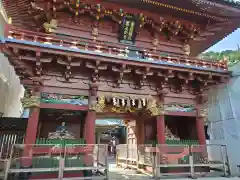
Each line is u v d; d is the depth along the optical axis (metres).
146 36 12.62
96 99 10.02
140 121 13.84
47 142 9.34
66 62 9.02
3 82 17.00
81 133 11.11
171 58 10.99
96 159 9.00
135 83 11.04
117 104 10.24
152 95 11.34
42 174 8.66
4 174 7.53
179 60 11.19
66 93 9.73
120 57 9.45
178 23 12.18
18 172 8.30
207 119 14.82
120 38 11.95
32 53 8.65
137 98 10.77
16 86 20.84
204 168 11.52
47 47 8.41
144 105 10.73
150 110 11.08
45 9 9.91
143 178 10.41
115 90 10.58
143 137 13.20
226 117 13.20
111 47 10.34
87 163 8.84
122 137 30.61
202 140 11.39
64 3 10.07
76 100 9.86
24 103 8.96
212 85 12.34
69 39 10.33
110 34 11.80
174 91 11.84
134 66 9.95
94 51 9.34
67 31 11.00
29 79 9.24
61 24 10.90
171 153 10.45
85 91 10.09
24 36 9.30
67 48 8.61
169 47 13.13
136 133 14.38
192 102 12.12
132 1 10.66
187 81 11.09
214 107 14.32
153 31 12.53
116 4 10.80
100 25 11.66
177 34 13.15
